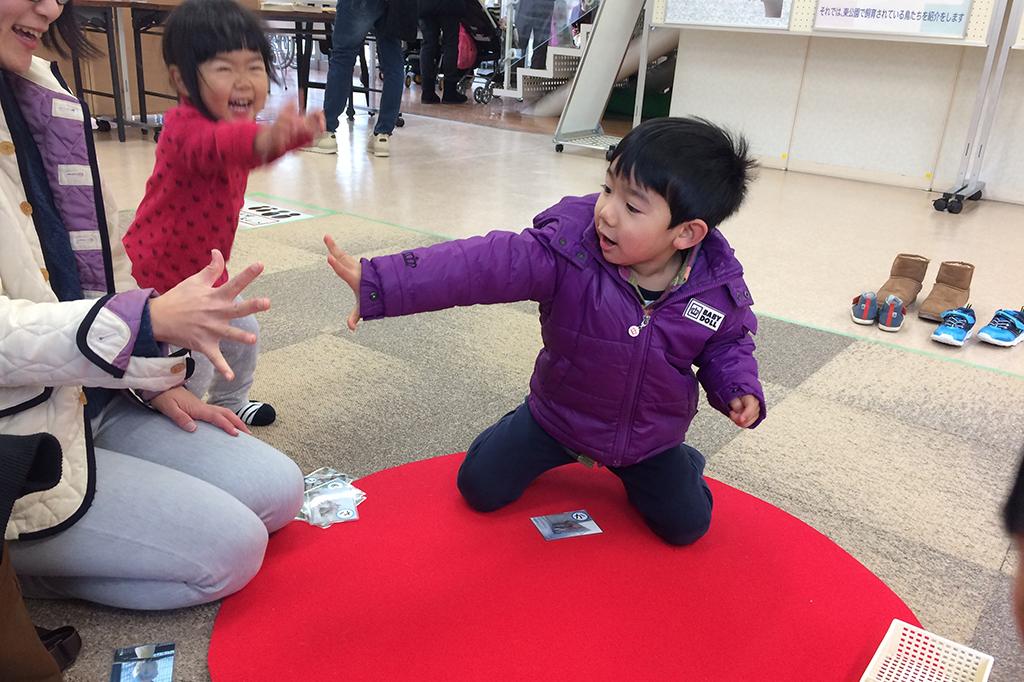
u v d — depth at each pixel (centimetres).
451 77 791
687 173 127
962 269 288
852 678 125
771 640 132
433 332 249
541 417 155
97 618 130
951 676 121
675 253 144
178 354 121
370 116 689
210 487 133
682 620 135
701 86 581
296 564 143
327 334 242
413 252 134
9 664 102
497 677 121
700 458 170
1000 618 142
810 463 188
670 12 536
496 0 873
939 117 499
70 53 130
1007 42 442
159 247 164
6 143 116
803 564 151
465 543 151
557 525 158
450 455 181
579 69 564
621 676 123
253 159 144
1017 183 484
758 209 435
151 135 522
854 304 278
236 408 189
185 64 156
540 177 480
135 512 125
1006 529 94
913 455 194
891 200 474
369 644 126
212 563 127
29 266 115
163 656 123
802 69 538
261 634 126
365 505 160
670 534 153
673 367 145
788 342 257
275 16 551
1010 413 217
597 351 143
